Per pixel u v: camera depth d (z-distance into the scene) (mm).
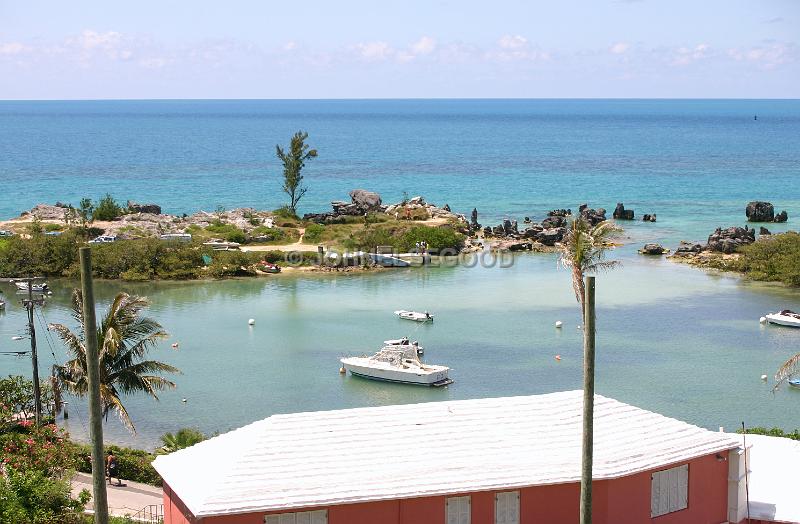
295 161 153625
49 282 105312
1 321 85125
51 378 46156
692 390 64188
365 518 29047
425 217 142500
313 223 140625
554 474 30359
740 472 33719
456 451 31250
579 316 87562
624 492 31078
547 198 182000
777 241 109312
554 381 66938
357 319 87125
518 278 107688
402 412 33375
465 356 73938
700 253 120250
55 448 39000
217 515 27422
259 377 68438
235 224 137250
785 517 33062
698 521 33094
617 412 34594
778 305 91812
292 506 27922
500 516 30234
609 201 176250
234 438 32344
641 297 95562
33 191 199250
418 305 93000
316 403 62406
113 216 141750
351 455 30594
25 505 33125
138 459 44844
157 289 101750
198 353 75062
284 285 104375
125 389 46219
